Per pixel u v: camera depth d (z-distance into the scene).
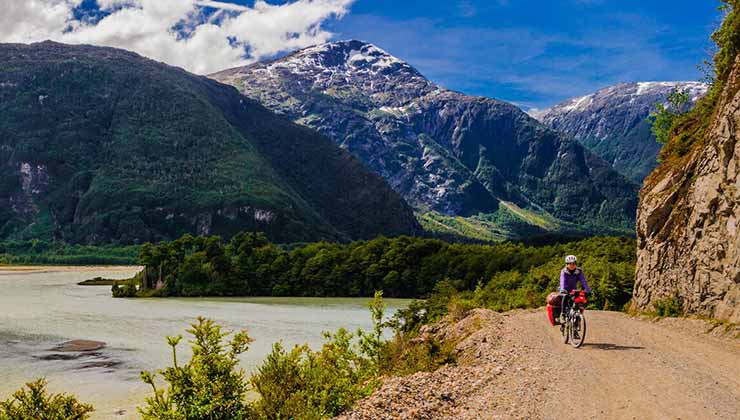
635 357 13.98
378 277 127.19
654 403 9.69
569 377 11.95
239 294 127.12
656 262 26.81
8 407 12.90
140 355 48.06
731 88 22.50
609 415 9.12
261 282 129.88
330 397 12.30
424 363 16.47
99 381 37.84
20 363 44.44
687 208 24.83
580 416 9.14
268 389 13.11
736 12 28.38
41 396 13.03
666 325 21.17
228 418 12.46
